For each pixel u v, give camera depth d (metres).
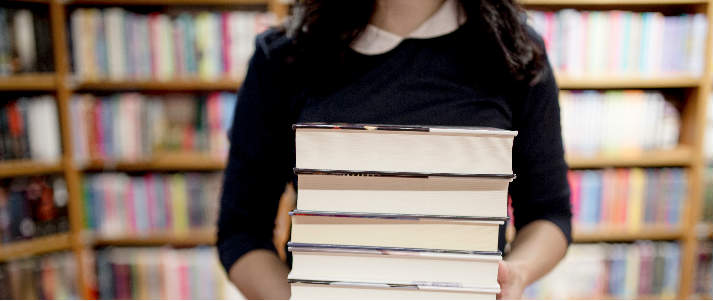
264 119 0.61
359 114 0.56
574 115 1.89
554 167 0.62
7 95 1.92
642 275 2.00
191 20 1.80
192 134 1.89
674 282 2.00
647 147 1.92
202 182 1.96
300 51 0.58
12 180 1.92
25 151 1.79
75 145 1.86
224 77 1.82
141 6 1.99
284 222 0.82
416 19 0.58
